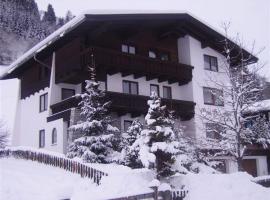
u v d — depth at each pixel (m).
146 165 13.41
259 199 12.87
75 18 20.97
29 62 27.61
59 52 24.75
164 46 28.06
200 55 29.14
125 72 24.69
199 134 26.34
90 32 22.94
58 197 9.55
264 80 23.25
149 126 14.55
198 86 28.14
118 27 24.16
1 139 35.81
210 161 24.56
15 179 15.49
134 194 10.72
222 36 27.95
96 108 19.97
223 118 20.30
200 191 13.50
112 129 20.16
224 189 13.52
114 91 24.30
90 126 19.34
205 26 27.53
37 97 27.19
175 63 26.84
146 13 23.41
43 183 14.98
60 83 24.64
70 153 19.14
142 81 26.25
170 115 22.20
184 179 14.29
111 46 24.28
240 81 20.94
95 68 22.47
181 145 19.53
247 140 21.12
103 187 13.23
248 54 26.84
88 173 15.27
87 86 20.36
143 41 26.61
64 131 22.58
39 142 25.84
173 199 12.66
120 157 18.39
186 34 28.72
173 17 25.44
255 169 30.12
